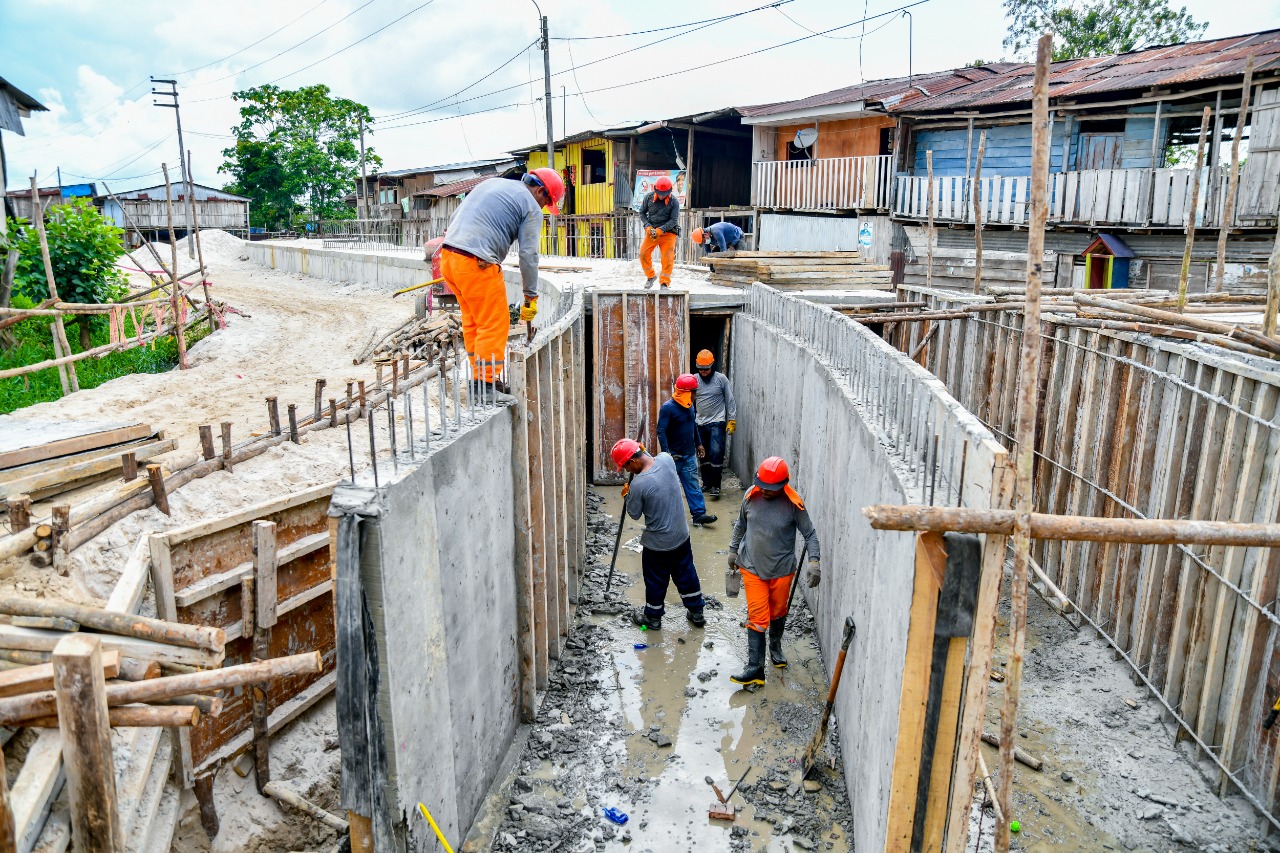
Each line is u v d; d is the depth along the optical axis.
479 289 6.04
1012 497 3.03
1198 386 5.79
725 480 12.66
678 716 6.50
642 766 5.90
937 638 3.24
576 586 8.23
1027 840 4.97
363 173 44.50
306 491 5.50
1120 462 6.71
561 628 7.51
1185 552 5.70
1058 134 19.03
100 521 4.79
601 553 9.77
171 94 27.12
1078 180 17.20
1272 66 14.15
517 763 5.97
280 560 5.16
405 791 4.14
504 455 5.93
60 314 11.34
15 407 10.32
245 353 15.60
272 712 5.27
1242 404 5.29
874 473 5.13
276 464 6.18
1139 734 5.85
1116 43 32.97
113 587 4.59
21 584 4.32
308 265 35.47
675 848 5.14
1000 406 9.06
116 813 3.48
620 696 6.79
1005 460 3.04
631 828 5.30
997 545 3.08
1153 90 16.41
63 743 3.33
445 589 4.73
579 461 9.34
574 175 33.69
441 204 38.78
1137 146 17.66
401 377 9.21
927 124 21.41
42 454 5.59
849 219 22.47
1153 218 16.03
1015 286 18.89
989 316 9.41
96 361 14.02
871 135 24.41
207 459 5.89
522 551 6.25
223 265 41.62
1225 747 5.19
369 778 3.89
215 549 4.88
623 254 29.23
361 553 3.81
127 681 3.65
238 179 57.97
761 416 11.31
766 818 5.37
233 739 4.96
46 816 3.39
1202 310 7.92
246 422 9.05
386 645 3.89
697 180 30.36
